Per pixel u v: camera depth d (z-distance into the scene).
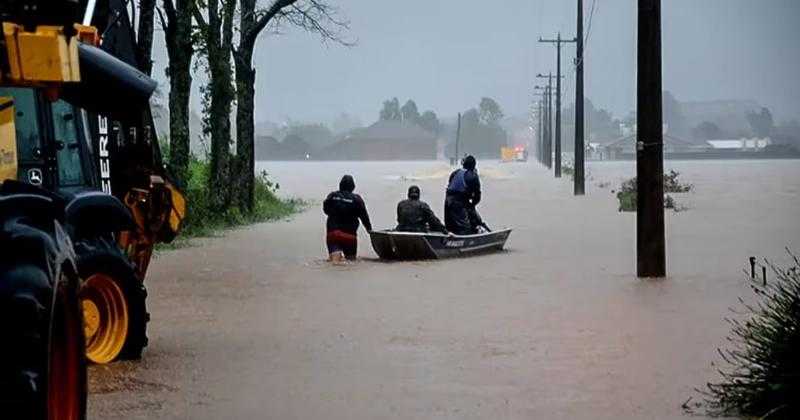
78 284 13.64
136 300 21.62
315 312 29.28
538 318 27.88
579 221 64.50
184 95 56.19
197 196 60.03
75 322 13.45
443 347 24.00
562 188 117.25
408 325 26.95
